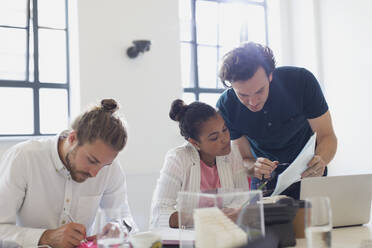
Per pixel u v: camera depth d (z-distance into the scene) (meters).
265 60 1.74
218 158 1.84
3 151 3.44
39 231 1.42
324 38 4.52
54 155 1.62
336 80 4.38
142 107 3.89
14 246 1.24
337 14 4.36
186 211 1.10
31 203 1.63
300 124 2.06
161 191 1.75
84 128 1.41
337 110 4.36
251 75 1.69
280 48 4.86
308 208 0.99
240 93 1.76
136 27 3.90
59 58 3.93
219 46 4.77
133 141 3.83
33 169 1.61
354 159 4.16
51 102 3.88
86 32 3.69
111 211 1.09
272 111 1.99
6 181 1.56
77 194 1.70
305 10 4.67
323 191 1.47
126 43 3.84
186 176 1.79
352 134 4.19
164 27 4.03
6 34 3.77
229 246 0.98
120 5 3.83
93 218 1.77
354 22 4.17
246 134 2.09
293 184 1.76
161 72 4.00
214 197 1.01
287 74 1.99
